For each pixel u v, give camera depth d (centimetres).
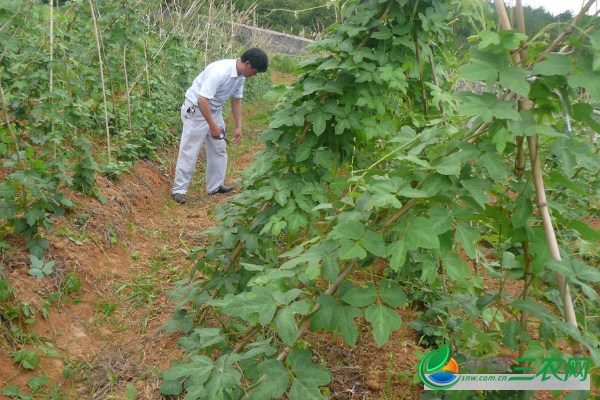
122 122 533
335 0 262
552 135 126
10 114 348
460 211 140
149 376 235
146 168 525
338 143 251
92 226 354
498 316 214
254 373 149
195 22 1004
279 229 215
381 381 238
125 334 271
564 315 137
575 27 130
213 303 158
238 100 498
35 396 213
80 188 384
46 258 296
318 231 240
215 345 225
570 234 228
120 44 478
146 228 417
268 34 1555
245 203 255
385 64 229
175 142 652
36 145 388
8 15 279
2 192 281
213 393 149
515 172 167
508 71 132
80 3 429
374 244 140
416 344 269
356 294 148
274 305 145
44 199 298
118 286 315
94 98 465
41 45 369
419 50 243
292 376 147
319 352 259
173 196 499
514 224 144
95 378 232
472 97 136
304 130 241
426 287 280
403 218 150
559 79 134
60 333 257
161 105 654
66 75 375
